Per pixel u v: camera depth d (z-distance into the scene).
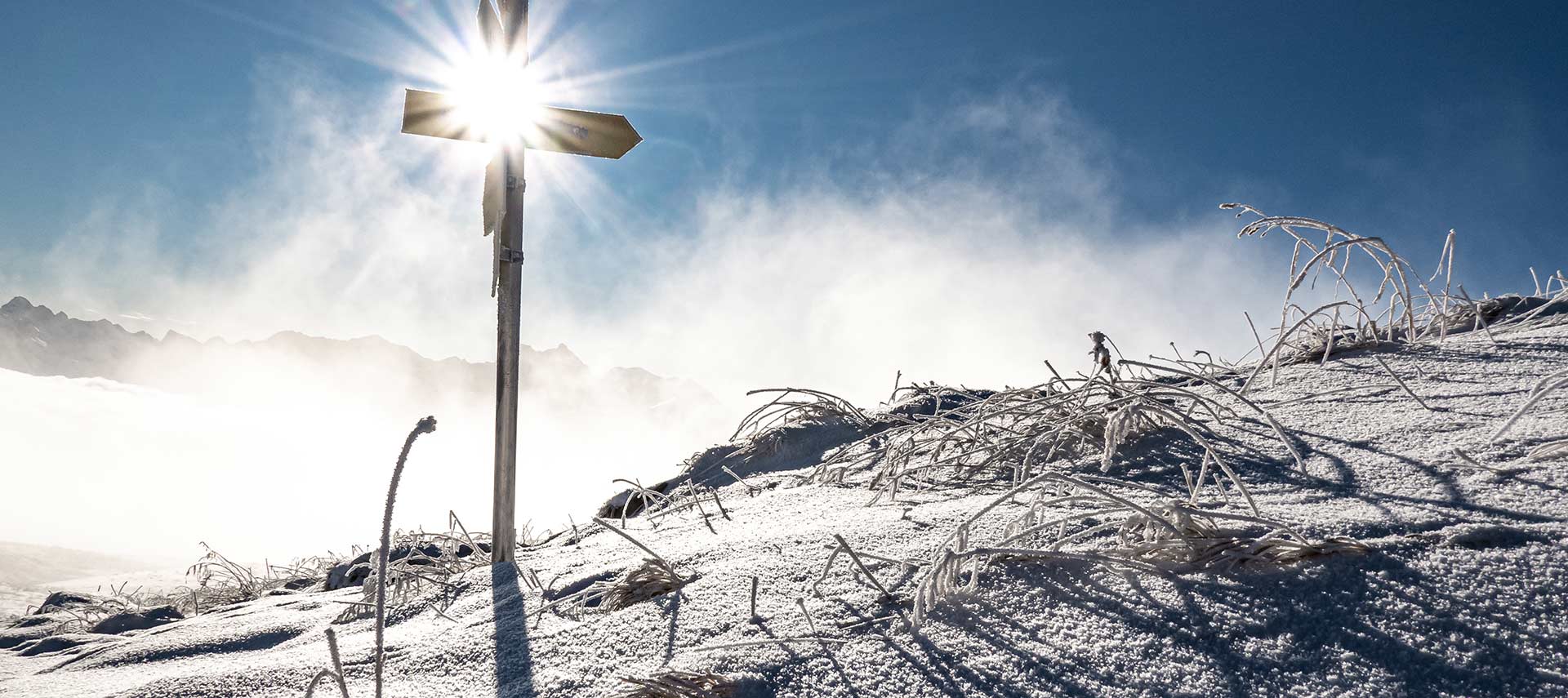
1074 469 2.71
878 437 3.89
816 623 1.77
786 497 3.25
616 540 3.22
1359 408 2.69
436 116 3.33
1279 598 1.51
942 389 4.77
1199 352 3.85
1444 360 3.08
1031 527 1.94
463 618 2.47
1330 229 3.51
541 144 3.39
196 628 3.08
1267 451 2.47
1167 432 2.82
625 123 3.46
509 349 3.27
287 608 3.23
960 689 1.43
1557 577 1.42
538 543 3.92
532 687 1.81
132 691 2.29
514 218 3.34
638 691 1.62
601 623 2.08
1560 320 3.38
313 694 2.04
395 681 2.06
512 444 3.24
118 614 4.27
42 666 2.98
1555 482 1.79
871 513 2.59
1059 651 1.48
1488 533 1.60
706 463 4.69
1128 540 1.86
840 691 1.50
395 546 4.41
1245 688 1.30
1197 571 1.66
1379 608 1.43
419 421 1.44
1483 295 3.93
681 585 2.22
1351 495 1.98
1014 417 3.32
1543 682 1.21
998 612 1.66
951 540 1.84
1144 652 1.44
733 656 1.69
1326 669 1.31
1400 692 1.23
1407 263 3.49
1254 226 3.58
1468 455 2.07
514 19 3.35
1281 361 3.57
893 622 1.71
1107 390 3.23
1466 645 1.30
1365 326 3.63
